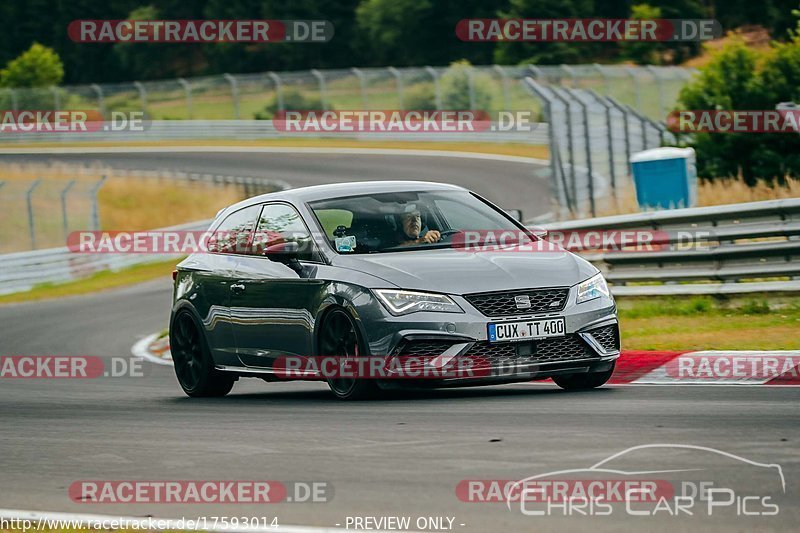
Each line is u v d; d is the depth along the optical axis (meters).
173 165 184.88
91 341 59.34
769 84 81.31
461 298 29.08
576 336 29.58
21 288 96.25
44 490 20.66
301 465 21.30
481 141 176.62
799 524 15.59
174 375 44.28
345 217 32.72
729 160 80.81
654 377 33.00
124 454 23.97
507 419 25.17
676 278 48.97
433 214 33.03
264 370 33.44
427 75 192.12
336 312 30.58
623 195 78.31
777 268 45.41
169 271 104.69
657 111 145.12
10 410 33.78
